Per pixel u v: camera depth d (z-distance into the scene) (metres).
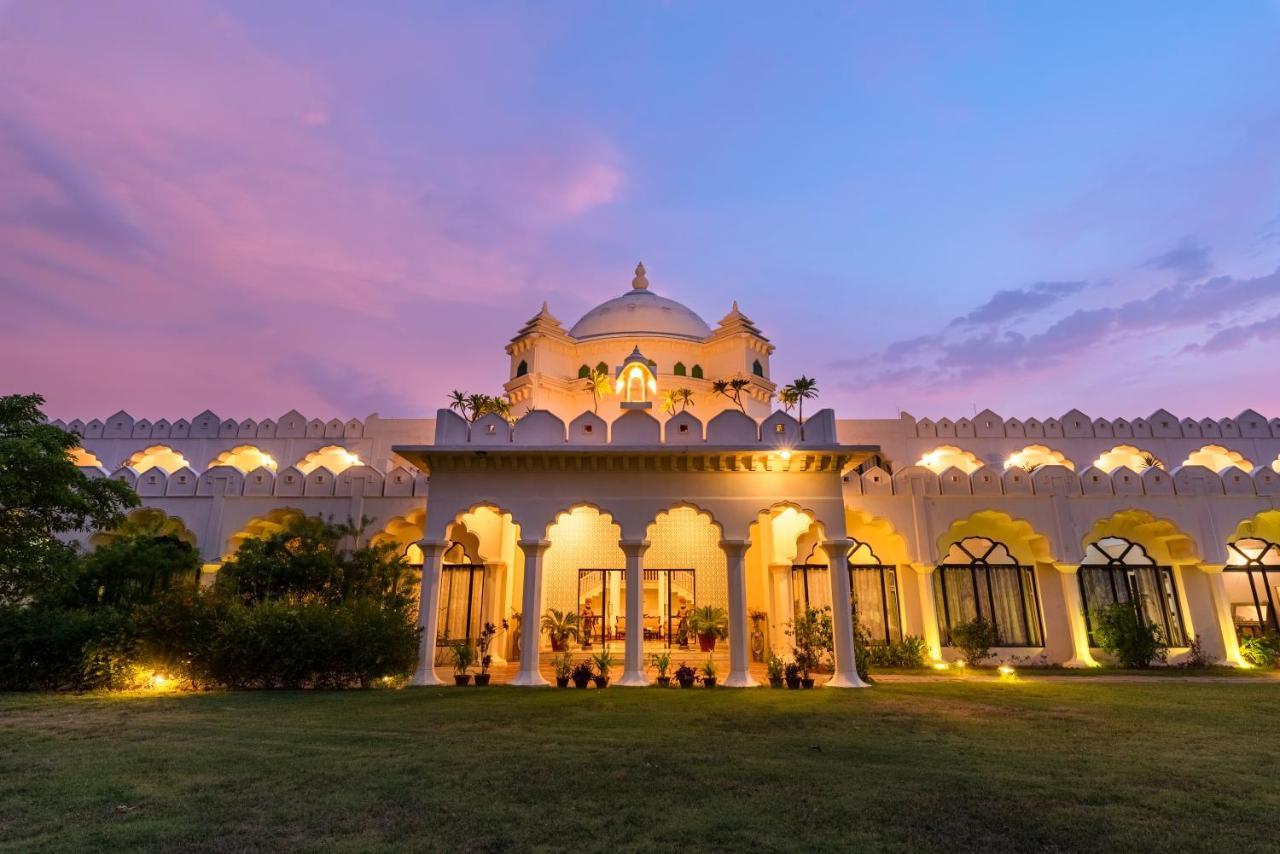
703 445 13.02
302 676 11.88
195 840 4.38
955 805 5.18
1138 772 6.20
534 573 12.98
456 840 4.41
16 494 11.19
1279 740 7.72
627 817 4.87
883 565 18.17
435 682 12.67
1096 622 17.14
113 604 13.12
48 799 5.23
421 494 16.88
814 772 6.15
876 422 20.70
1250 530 17.89
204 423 20.33
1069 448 20.14
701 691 11.75
